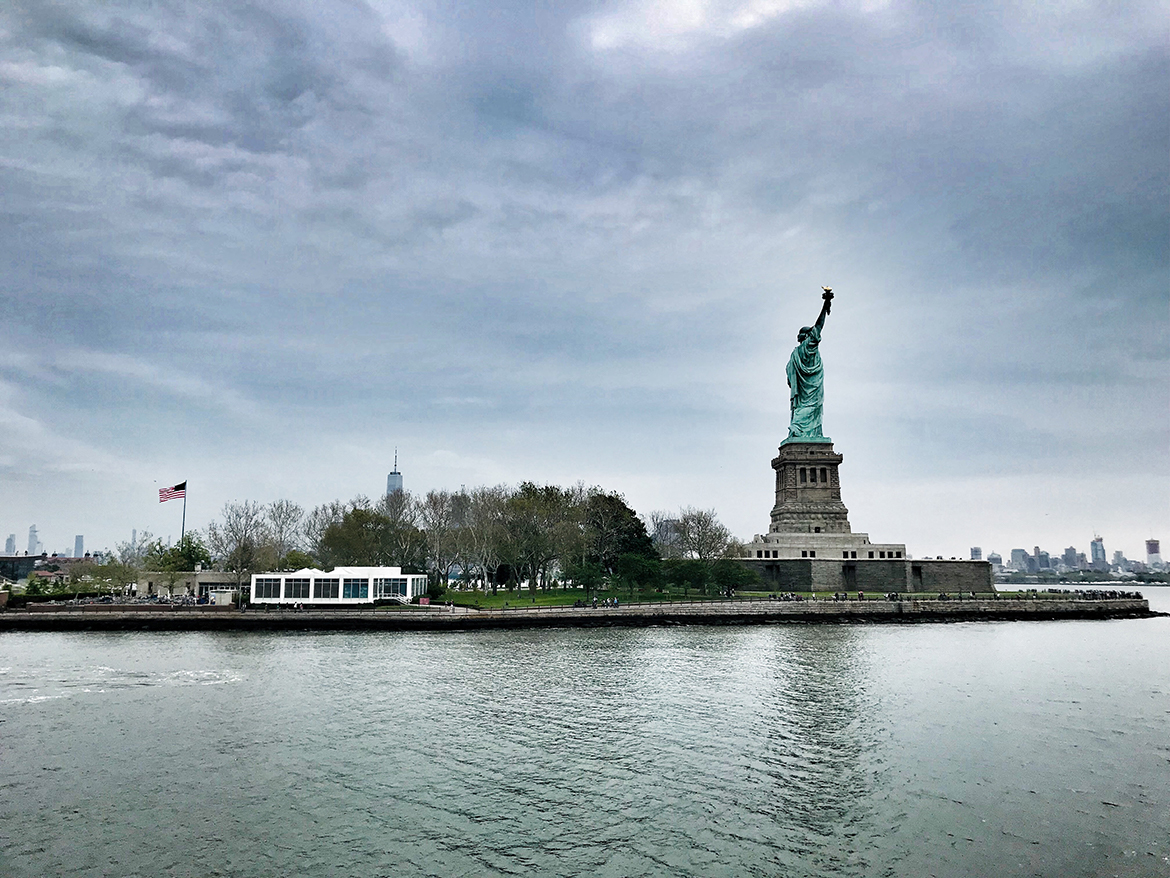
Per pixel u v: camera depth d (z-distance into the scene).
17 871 36.62
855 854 39.03
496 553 172.62
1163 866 37.72
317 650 105.00
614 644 112.75
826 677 84.88
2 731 60.06
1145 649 111.81
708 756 54.53
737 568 175.12
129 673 85.19
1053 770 52.00
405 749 55.72
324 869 37.09
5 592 153.00
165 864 37.50
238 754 54.38
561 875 36.72
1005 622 156.38
